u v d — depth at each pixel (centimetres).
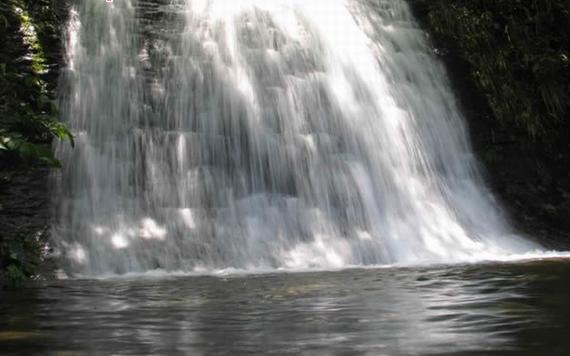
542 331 304
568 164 1099
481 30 1220
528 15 1257
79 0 945
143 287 503
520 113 1120
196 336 303
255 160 865
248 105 906
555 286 458
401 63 1117
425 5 1239
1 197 697
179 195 797
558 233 960
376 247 764
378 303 393
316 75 1006
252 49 1001
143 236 717
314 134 918
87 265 654
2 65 783
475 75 1157
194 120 881
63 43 888
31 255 630
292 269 659
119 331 317
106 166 792
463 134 1071
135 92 887
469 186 1002
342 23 1115
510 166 1054
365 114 983
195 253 701
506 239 891
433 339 289
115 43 930
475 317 341
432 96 1098
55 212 715
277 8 1072
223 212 784
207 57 960
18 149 663
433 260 717
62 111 830
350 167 894
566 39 1246
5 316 364
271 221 780
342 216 827
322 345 280
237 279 556
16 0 873
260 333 308
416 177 956
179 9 1015
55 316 363
